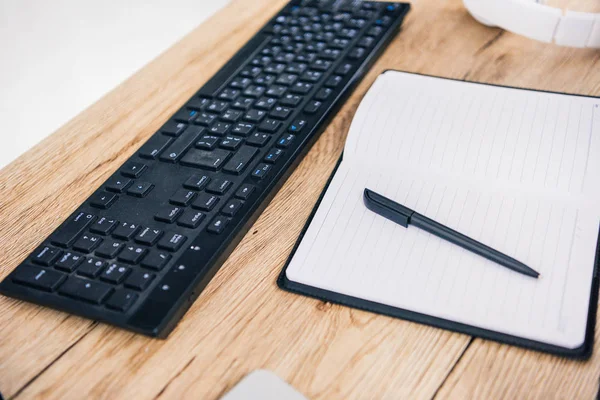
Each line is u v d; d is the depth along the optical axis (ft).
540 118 1.68
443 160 1.63
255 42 2.25
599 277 1.32
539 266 1.34
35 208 1.73
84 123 2.05
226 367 1.28
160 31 5.69
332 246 1.47
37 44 5.24
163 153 1.78
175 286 1.38
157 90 2.16
